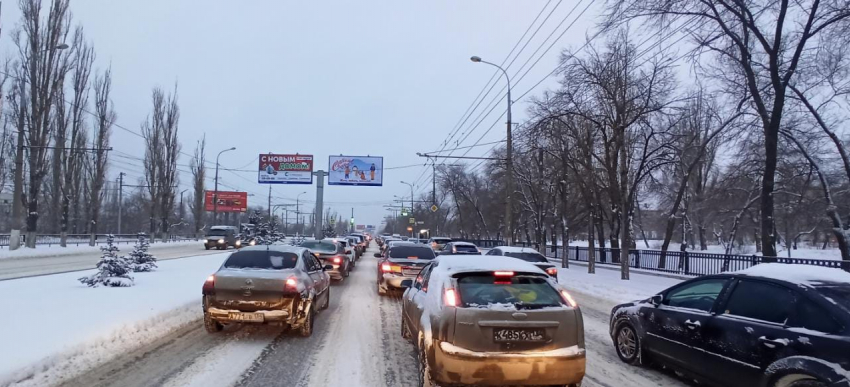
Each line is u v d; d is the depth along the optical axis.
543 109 23.64
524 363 4.79
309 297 8.30
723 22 15.16
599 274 22.72
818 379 4.41
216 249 40.12
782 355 4.76
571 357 4.89
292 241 34.88
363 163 45.22
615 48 20.14
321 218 44.53
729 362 5.30
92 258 26.56
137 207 75.62
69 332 6.80
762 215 15.70
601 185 27.61
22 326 7.08
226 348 7.27
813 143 21.75
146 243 16.48
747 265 16.69
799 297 4.93
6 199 32.88
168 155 48.25
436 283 5.52
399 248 14.67
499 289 5.25
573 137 24.42
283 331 8.64
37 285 12.02
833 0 14.14
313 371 6.18
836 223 18.00
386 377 5.98
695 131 28.44
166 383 5.54
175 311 9.24
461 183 59.31
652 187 29.92
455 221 77.69
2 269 19.22
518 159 36.41
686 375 5.99
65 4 32.16
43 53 31.22
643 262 24.95
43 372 5.54
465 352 4.80
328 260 17.05
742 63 15.73
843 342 4.35
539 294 5.26
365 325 9.35
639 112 20.70
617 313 7.41
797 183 27.06
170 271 16.30
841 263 13.38
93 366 6.06
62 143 34.69
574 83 20.56
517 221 47.78
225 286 7.83
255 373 6.05
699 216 39.25
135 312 8.48
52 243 37.81
